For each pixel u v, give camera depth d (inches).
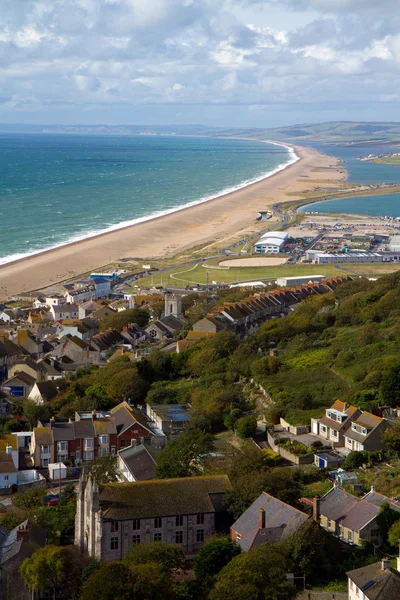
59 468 6309.1
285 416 6732.3
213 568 4269.2
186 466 5620.1
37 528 4790.8
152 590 3895.2
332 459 5787.4
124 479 5797.2
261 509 4421.8
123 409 6919.3
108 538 4505.4
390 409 6481.3
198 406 7263.8
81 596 3949.3
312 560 4180.6
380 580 3754.9
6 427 7135.8
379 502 4753.9
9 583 4298.7
